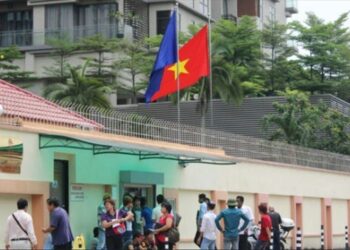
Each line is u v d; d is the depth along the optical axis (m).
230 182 35.91
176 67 35.66
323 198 45.84
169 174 31.20
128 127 29.12
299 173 42.88
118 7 68.06
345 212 49.66
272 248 29.41
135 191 29.22
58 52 64.88
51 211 19.53
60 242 19.34
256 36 72.06
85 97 50.72
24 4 70.06
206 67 36.84
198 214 27.66
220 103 60.59
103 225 21.88
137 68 64.06
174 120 59.97
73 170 25.58
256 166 38.25
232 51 67.19
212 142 34.78
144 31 70.31
